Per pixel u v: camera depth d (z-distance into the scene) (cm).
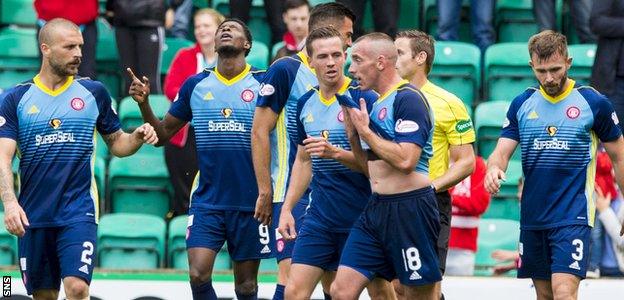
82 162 1691
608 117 1675
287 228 1647
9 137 1675
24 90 1688
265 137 1717
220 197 1822
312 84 1705
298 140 1659
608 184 2183
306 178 1655
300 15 2348
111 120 1717
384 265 1553
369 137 1462
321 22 1700
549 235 1686
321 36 1593
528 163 1703
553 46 1633
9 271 2011
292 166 1734
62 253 1666
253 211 1825
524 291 1994
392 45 1520
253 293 1880
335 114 1622
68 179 1683
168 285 2006
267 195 1719
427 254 1532
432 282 1541
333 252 1634
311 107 1633
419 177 1527
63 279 1656
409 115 1491
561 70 1641
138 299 2003
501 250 2198
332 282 1692
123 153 1716
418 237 1523
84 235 1667
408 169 1480
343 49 1616
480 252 2317
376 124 1521
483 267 2258
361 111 1468
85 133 1691
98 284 2000
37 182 1683
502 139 1723
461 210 2077
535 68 1652
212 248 1811
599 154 2177
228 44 1791
